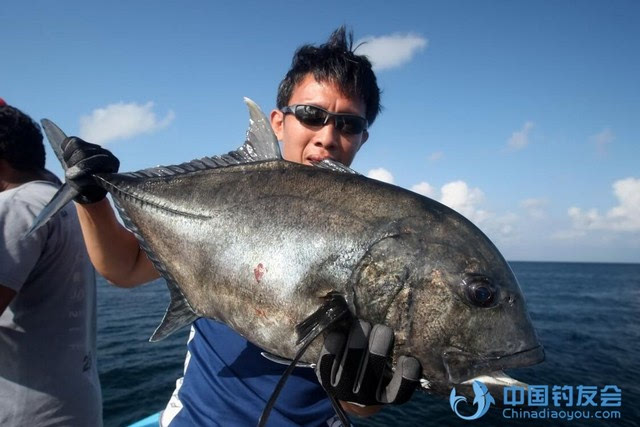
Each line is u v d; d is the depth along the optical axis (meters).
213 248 0.53
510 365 0.45
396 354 0.46
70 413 0.63
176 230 0.56
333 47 0.65
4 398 0.59
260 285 0.49
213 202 0.55
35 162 0.68
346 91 0.63
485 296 0.46
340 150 0.64
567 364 3.09
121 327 3.91
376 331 0.44
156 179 0.59
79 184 0.55
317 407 0.56
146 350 2.99
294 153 0.65
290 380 0.55
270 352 0.50
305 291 0.48
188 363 0.63
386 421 1.87
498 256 0.49
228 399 0.55
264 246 0.50
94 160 0.56
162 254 0.57
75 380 0.64
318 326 0.44
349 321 0.46
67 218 0.65
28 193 0.61
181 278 0.56
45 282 0.62
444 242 0.47
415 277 0.46
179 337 3.43
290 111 0.65
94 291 0.71
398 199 0.50
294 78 0.67
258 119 0.58
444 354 0.46
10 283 0.56
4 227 0.57
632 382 2.66
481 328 0.46
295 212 0.50
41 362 0.61
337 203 0.50
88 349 0.67
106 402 2.01
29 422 0.60
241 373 0.56
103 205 0.58
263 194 0.53
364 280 0.47
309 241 0.49
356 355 0.44
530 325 0.47
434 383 0.46
